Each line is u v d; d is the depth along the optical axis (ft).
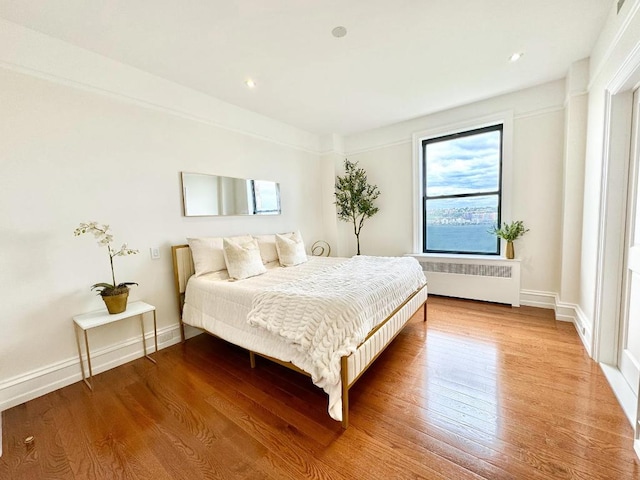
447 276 12.35
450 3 5.88
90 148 7.23
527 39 7.22
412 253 13.60
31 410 5.95
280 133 12.87
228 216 10.75
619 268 6.40
